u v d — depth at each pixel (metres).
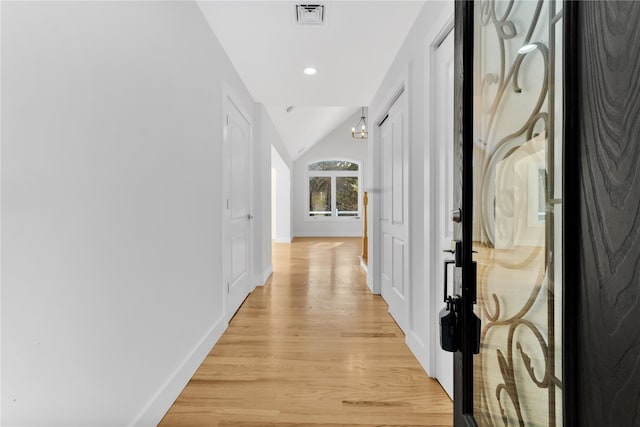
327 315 2.88
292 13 2.06
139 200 1.33
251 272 3.68
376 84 3.23
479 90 0.96
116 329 1.18
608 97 0.47
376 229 3.57
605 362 0.47
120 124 1.20
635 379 0.43
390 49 2.51
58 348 0.93
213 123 2.27
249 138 3.55
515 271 0.81
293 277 4.42
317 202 10.33
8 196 0.80
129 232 1.25
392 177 2.88
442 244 1.75
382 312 2.97
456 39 0.95
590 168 0.50
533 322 0.74
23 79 0.83
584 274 0.51
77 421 1.00
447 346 0.91
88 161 1.04
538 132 0.71
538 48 0.71
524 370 0.77
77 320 1.00
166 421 1.47
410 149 2.20
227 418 1.49
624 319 0.45
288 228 8.84
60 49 0.93
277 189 8.84
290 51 2.55
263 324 2.66
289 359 2.06
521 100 0.78
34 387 0.86
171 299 1.61
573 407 0.53
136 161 1.30
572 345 0.53
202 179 2.05
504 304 0.86
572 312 0.53
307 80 3.14
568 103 0.54
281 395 1.67
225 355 2.11
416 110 2.10
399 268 2.64
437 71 1.81
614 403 0.46
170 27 1.60
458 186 0.93
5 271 0.79
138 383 1.32
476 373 0.91
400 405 1.59
